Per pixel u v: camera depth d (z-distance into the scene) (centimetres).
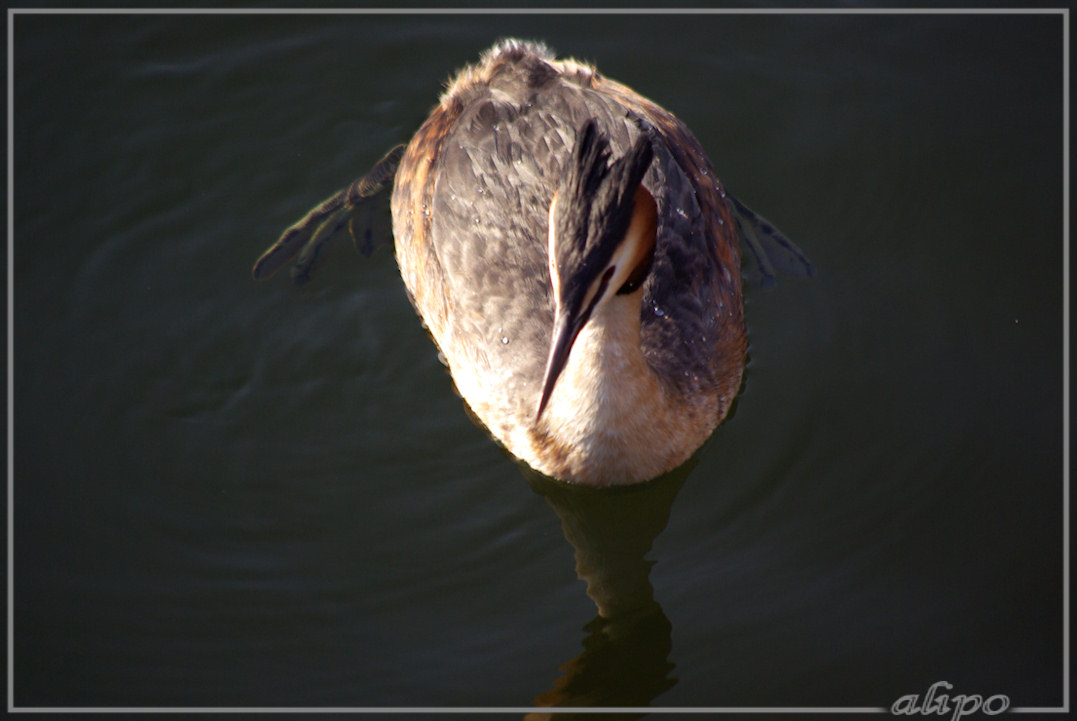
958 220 1577
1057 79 1695
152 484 1354
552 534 1318
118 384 1448
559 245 1113
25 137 1667
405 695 1172
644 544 1315
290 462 1379
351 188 1638
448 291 1399
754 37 1778
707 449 1386
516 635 1223
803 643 1208
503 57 1535
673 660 1198
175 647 1208
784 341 1477
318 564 1284
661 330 1337
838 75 1728
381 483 1360
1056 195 1586
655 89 1733
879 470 1352
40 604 1240
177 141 1683
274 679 1184
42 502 1331
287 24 1786
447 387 1455
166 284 1553
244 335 1500
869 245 1573
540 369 1301
